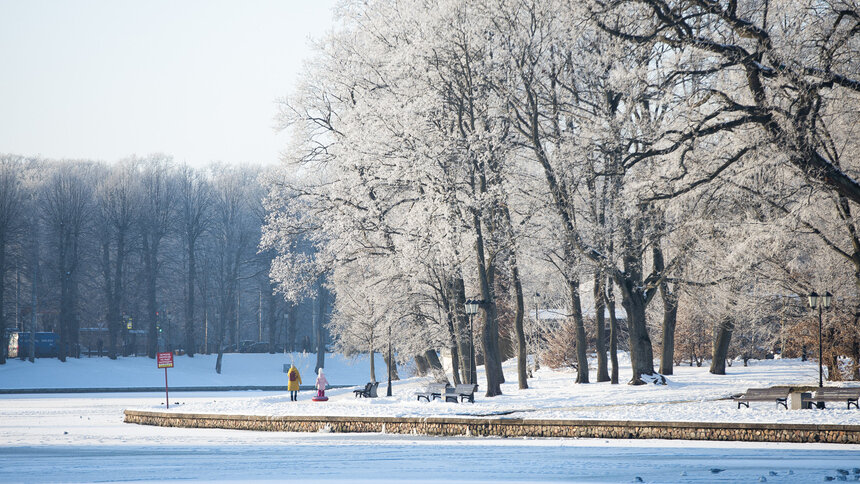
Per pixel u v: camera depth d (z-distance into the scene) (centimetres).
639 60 4441
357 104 5972
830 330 5388
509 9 5125
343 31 6588
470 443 3491
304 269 6825
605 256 5228
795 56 3700
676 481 2036
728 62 3881
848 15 3706
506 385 6562
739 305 5600
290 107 6831
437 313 7119
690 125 4100
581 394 5122
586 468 2378
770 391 3944
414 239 5650
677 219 4897
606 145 4834
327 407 5000
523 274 7581
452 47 5191
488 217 5581
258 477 2231
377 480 2127
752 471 2239
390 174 5656
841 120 4228
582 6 4131
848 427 3120
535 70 5238
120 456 2970
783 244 4497
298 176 7050
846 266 4950
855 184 3747
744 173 4012
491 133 5206
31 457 2947
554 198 5169
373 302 7056
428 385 5284
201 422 4797
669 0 4022
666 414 3728
